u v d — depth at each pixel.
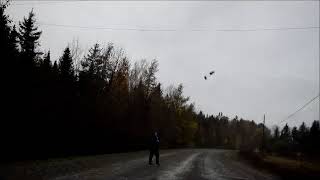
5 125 22.55
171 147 82.19
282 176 24.22
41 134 26.64
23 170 14.66
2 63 22.80
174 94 90.44
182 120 91.50
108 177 14.52
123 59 50.19
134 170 18.41
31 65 26.92
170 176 16.67
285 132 140.50
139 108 54.81
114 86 47.41
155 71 64.06
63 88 31.61
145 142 57.09
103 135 39.53
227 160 40.06
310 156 57.97
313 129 78.81
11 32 25.66
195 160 32.81
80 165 19.06
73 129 32.75
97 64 46.25
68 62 38.34
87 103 36.16
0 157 21.95
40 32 39.44
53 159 22.38
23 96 24.09
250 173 23.66
